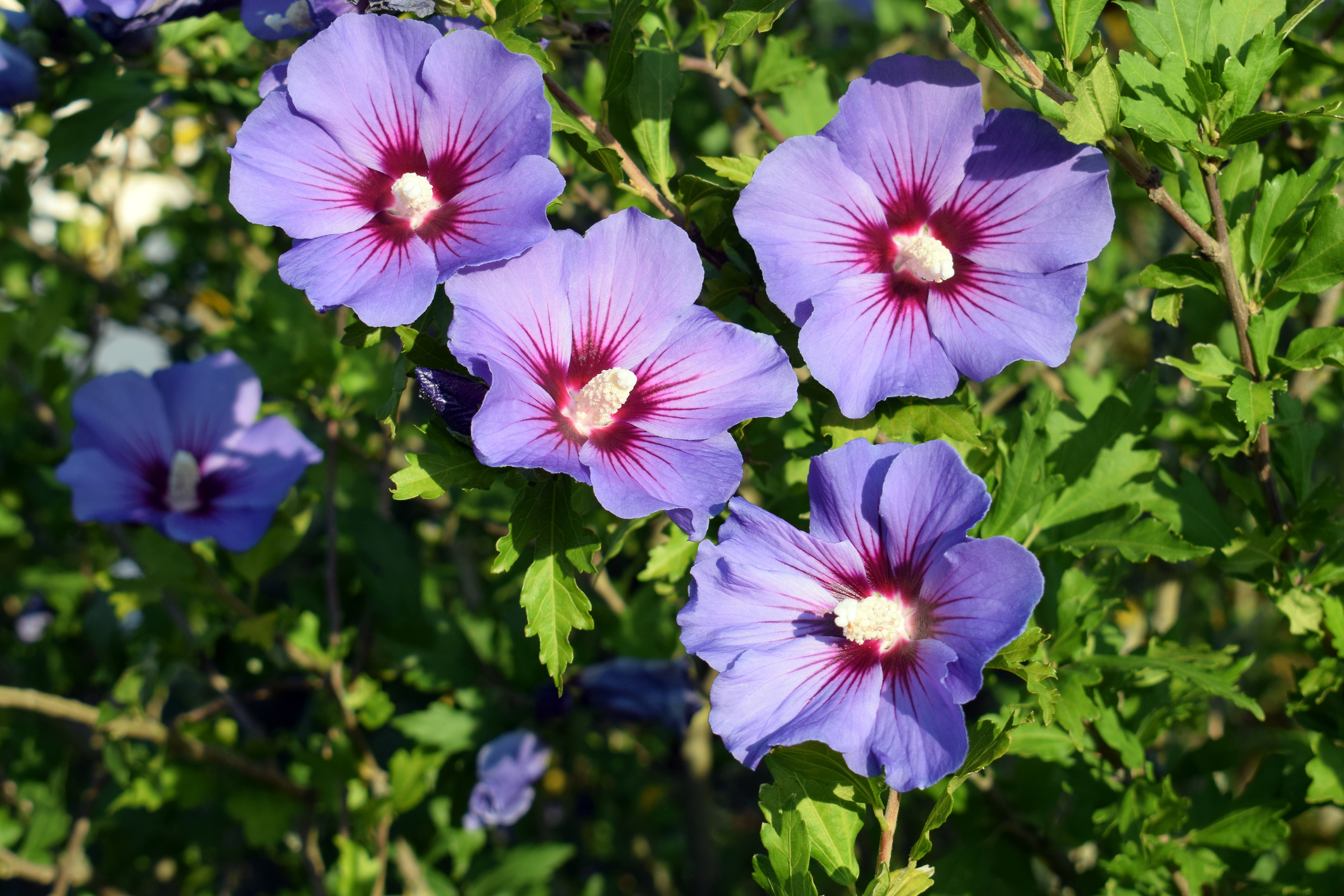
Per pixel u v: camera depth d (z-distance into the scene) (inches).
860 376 22.5
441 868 38.3
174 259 51.4
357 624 33.6
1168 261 24.0
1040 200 22.7
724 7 31.9
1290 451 25.9
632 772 44.1
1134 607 37.2
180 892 46.5
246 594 34.1
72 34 30.1
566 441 21.7
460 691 32.8
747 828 52.7
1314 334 23.9
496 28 22.8
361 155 22.2
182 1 27.1
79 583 37.4
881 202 22.9
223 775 32.3
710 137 39.8
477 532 42.4
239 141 22.0
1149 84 22.6
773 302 22.8
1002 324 22.6
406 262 21.7
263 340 33.8
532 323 22.0
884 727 21.3
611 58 23.8
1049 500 25.6
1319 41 31.2
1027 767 28.3
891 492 21.5
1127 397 25.7
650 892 48.5
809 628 21.9
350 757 31.2
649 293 22.3
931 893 27.7
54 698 30.9
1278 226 24.2
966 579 21.2
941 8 22.4
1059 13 22.5
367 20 21.8
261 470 31.4
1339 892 27.3
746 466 27.7
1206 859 26.1
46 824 36.1
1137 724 27.8
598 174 30.3
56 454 35.4
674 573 25.8
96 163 42.5
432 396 21.8
